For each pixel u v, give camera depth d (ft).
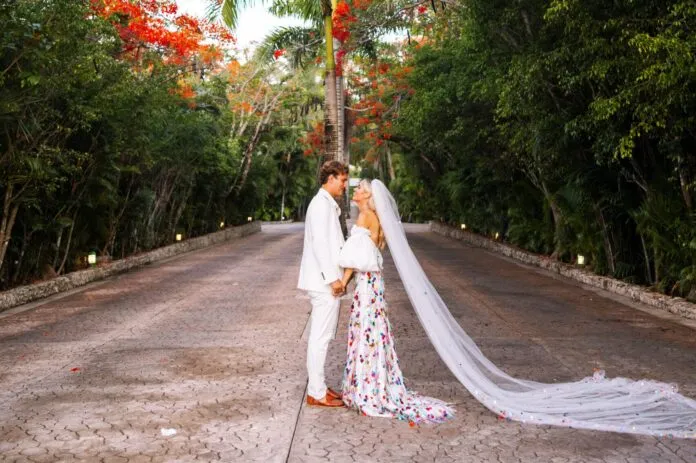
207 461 13.58
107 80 41.83
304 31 79.71
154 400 17.99
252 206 127.03
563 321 30.60
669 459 13.78
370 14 60.18
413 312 33.01
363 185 18.31
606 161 38.68
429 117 64.49
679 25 25.94
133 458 13.75
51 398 18.29
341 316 32.09
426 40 80.64
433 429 15.75
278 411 17.01
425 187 130.31
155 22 56.08
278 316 31.96
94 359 23.13
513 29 40.27
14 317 32.48
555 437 15.19
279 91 113.29
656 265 37.70
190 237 89.45
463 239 99.45
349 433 15.44
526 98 37.45
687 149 32.27
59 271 45.14
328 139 72.49
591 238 46.85
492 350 24.34
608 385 18.47
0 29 28.37
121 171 53.21
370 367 17.19
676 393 17.79
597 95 33.65
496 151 64.03
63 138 40.04
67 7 31.91
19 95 32.81
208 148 76.64
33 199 36.01
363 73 101.86
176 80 61.62
